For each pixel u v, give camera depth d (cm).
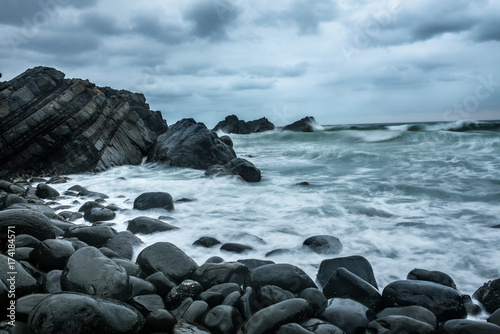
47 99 1450
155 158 1622
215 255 539
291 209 793
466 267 488
